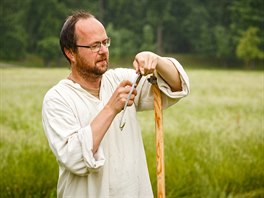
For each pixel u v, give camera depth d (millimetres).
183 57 76188
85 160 2834
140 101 3303
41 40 69625
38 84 25656
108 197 3047
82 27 2986
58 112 3010
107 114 2875
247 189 6793
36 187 6457
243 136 8594
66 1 74750
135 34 77250
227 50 71625
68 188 3111
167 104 3270
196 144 8055
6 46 66500
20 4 70188
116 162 3062
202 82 28844
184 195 6434
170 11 77750
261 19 69562
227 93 21156
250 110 14359
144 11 78688
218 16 78250
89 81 3107
